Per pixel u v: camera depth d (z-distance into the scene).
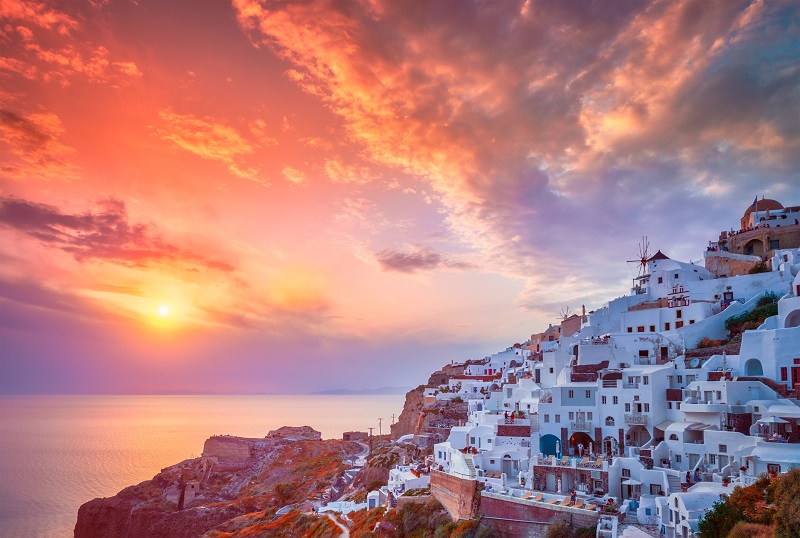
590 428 91.69
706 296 110.00
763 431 72.06
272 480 195.50
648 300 119.56
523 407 108.56
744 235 126.50
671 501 63.44
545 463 83.12
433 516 88.50
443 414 144.88
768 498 55.62
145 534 175.00
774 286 103.00
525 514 73.62
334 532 113.00
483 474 87.94
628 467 76.94
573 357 108.31
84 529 188.75
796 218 124.94
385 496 115.81
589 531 67.56
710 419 79.12
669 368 89.44
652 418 86.44
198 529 168.12
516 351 165.00
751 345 85.44
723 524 55.53
